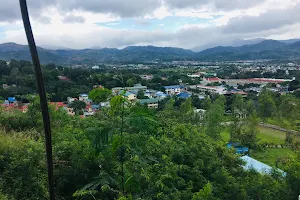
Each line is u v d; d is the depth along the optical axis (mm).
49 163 3523
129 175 4598
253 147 26094
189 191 5559
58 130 8102
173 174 5871
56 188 5684
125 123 3779
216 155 8992
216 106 27219
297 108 35219
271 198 6855
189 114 26766
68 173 5742
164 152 6953
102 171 5043
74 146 6156
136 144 4023
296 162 7605
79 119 9219
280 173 8688
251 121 29422
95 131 3852
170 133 9180
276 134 33031
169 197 5051
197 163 7195
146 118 3781
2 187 5281
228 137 28828
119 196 4395
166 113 20328
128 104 3924
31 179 5531
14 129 9070
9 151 6105
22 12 3270
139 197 4578
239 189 6789
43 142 6934
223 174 7254
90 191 4566
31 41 3322
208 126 24297
